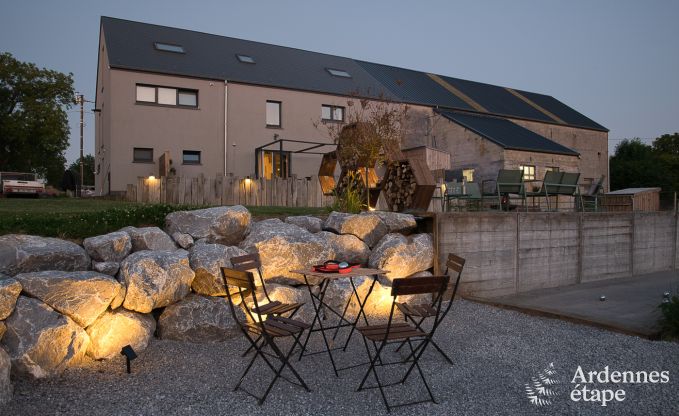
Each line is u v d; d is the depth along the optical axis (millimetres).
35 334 3912
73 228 5500
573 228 9547
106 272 4816
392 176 8820
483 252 7988
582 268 9742
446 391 3881
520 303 6965
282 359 3896
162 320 5012
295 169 20031
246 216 6133
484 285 7992
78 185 28156
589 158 27094
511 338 5332
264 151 19219
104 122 18750
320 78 21734
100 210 6695
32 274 4234
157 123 17391
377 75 24406
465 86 27578
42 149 30031
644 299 7645
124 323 4582
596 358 4645
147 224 6164
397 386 3977
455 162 20297
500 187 9453
